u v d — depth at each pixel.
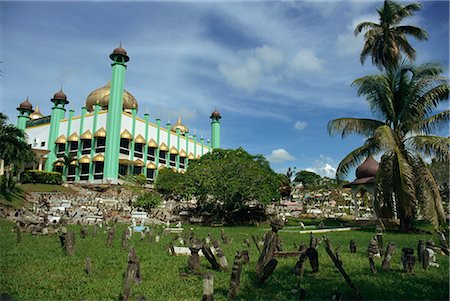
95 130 60.97
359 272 11.48
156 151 68.00
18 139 39.38
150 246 17.31
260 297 8.76
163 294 8.92
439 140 24.31
